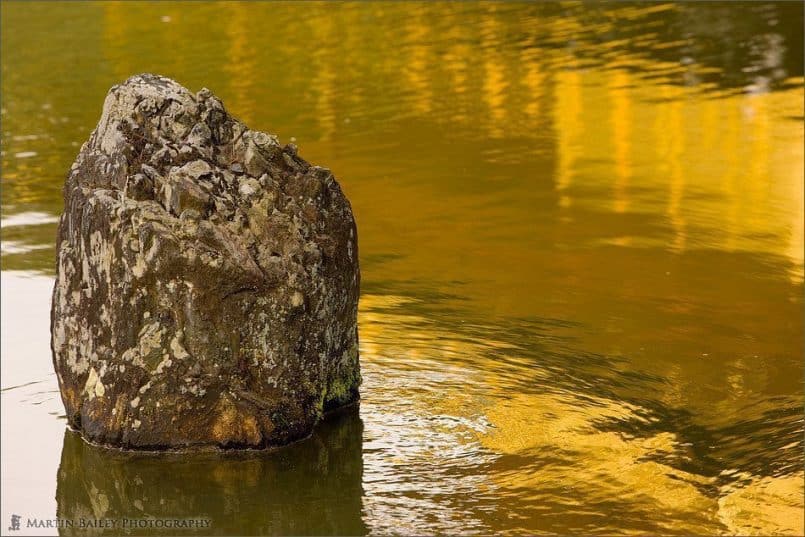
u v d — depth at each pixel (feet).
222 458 29.50
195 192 29.30
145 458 29.48
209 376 29.35
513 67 82.58
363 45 93.04
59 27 109.91
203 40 98.78
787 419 30.73
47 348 37.55
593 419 31.27
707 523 25.59
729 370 34.68
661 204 53.11
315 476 28.48
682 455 28.99
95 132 31.58
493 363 35.29
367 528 26.00
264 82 81.82
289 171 31.60
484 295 41.73
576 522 25.90
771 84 73.31
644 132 65.10
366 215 52.29
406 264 45.44
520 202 53.78
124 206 29.14
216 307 29.14
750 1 98.12
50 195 57.36
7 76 89.61
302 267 30.09
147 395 29.43
